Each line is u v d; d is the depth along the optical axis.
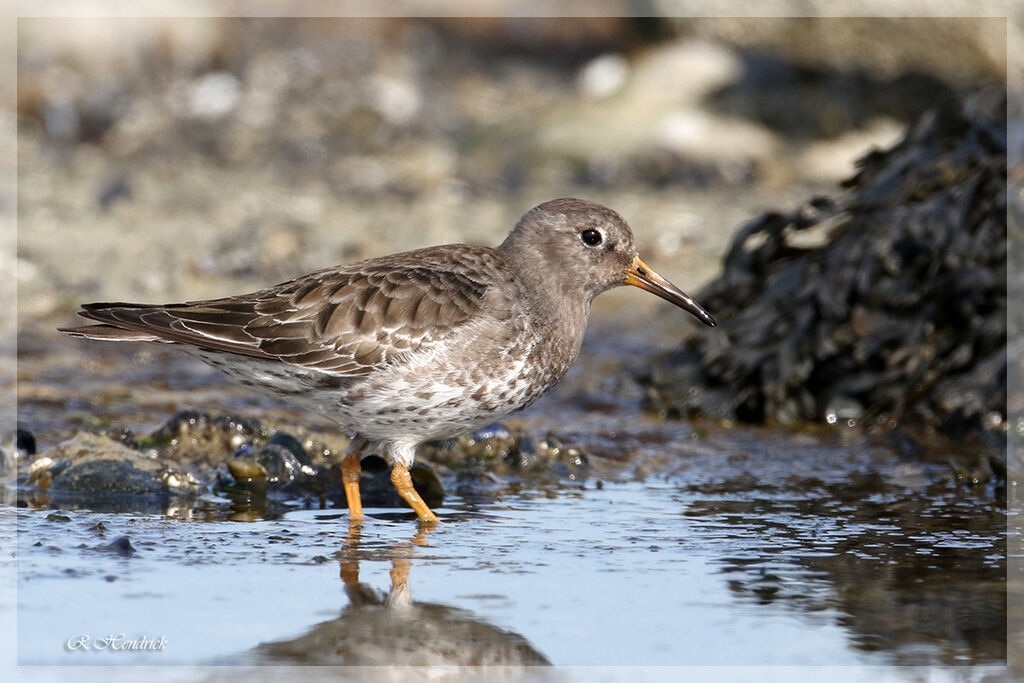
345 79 31.50
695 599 8.28
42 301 16.89
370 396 10.09
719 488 11.19
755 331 13.77
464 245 10.89
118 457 10.93
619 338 16.88
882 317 13.34
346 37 33.56
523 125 27.47
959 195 13.20
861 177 14.57
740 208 23.83
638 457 12.19
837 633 7.71
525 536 9.70
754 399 13.68
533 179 25.72
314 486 11.09
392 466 11.20
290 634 7.65
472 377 10.14
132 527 9.70
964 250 13.02
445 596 8.29
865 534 9.73
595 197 24.59
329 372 10.02
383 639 7.58
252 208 22.95
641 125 26.61
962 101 13.98
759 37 26.45
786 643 7.57
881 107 26.50
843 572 8.79
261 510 10.35
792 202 24.22
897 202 13.62
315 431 12.59
